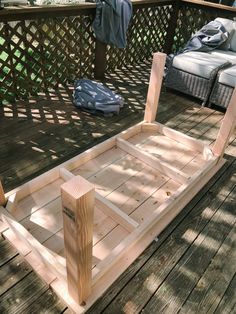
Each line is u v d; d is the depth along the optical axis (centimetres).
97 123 279
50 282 141
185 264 161
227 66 314
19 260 154
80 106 294
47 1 308
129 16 329
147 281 151
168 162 233
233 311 142
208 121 300
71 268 118
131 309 139
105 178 211
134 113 301
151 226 171
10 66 282
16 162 221
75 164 213
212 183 217
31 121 271
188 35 429
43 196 190
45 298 140
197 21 409
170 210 185
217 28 354
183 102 334
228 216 192
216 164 231
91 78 367
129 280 150
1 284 144
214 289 150
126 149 235
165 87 358
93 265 154
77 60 348
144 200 197
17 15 259
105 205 177
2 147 235
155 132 266
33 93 314
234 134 280
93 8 317
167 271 156
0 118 271
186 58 321
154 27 416
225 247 172
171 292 147
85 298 135
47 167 220
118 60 392
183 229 180
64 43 317
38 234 168
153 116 262
